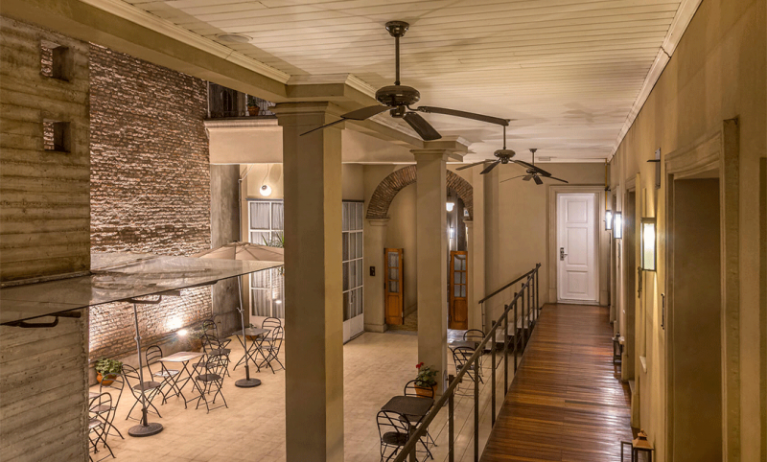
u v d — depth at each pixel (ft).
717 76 7.98
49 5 8.60
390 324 48.11
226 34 11.41
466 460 21.72
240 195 42.93
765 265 5.93
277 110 15.96
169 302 35.88
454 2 9.62
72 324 11.65
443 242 27.35
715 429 11.32
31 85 10.83
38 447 11.03
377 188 45.88
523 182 41.78
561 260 41.47
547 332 31.14
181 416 27.17
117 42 10.13
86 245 11.90
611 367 24.13
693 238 11.33
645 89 15.75
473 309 42.68
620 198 27.68
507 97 17.72
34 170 10.87
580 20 10.55
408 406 20.61
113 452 23.22
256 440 24.44
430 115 20.88
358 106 16.40
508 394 20.76
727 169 6.99
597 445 16.25
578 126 23.56
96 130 29.99
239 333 42.88
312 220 16.06
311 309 16.20
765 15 5.78
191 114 37.45
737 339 6.91
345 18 10.47
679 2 9.62
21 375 10.71
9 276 10.41
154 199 34.17
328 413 16.33
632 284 22.54
